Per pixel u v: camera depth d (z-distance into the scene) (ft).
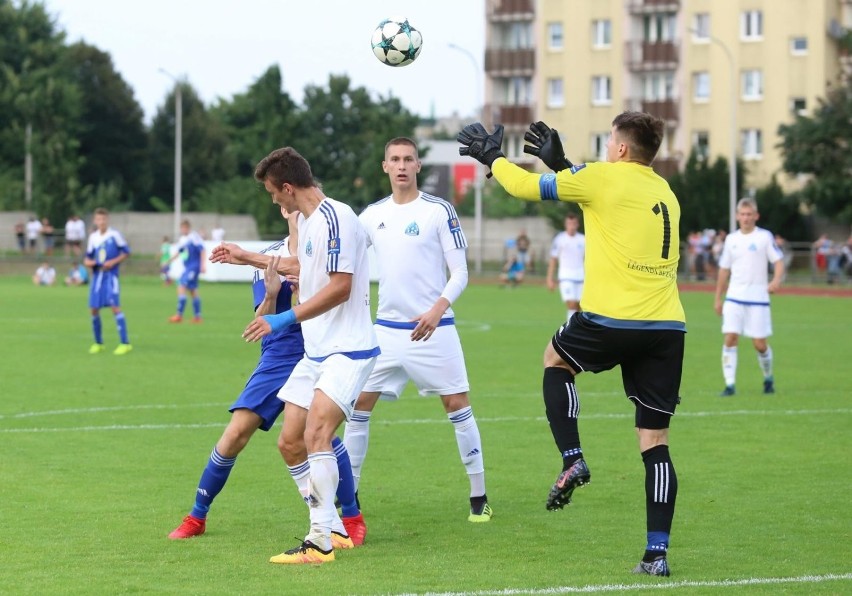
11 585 50.34
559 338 54.54
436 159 652.48
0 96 572.10
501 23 552.82
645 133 54.44
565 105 536.42
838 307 279.49
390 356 66.54
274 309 60.08
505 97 555.69
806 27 490.49
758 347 121.70
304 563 54.75
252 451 86.69
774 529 62.23
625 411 108.47
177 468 79.30
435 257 67.00
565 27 533.96
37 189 494.18
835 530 62.03
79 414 103.91
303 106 580.71
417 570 53.52
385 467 81.00
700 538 60.23
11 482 74.18
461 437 65.62
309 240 56.85
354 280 56.95
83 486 73.10
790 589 50.08
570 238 194.80
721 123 506.48
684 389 126.82
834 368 148.56
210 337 186.29
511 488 74.18
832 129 417.69
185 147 645.10
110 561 54.95
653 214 53.52
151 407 108.68
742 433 95.81
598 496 71.51
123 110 633.20
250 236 485.97
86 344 172.24
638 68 517.96
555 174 54.13
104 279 159.33
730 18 502.79
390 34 67.72
